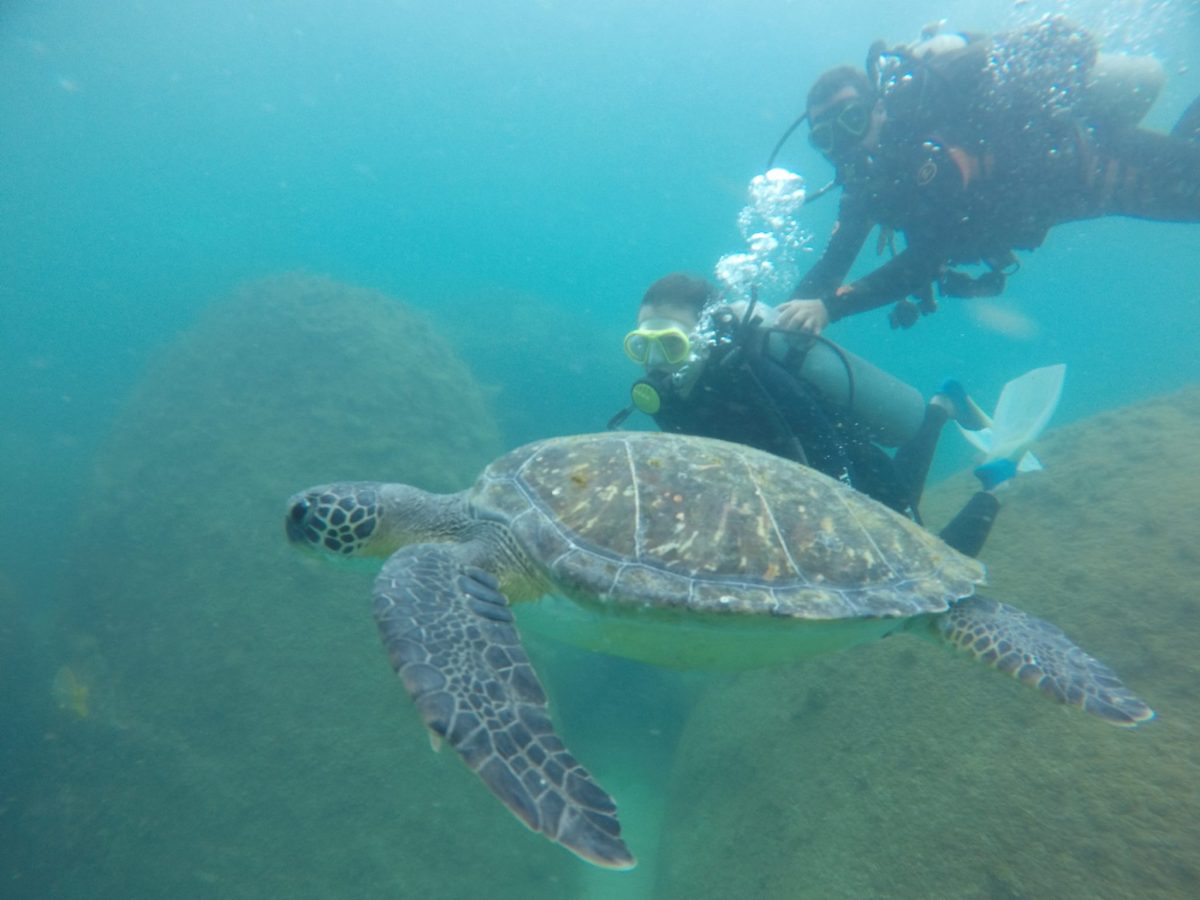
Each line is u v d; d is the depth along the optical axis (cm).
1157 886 108
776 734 176
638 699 259
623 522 116
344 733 200
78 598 243
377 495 132
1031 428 190
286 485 262
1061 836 118
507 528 121
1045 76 162
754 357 148
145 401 323
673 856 175
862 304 168
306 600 227
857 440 165
